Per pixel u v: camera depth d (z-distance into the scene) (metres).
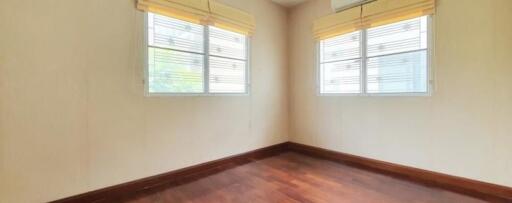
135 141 2.48
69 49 2.08
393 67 3.01
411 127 2.84
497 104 2.27
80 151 2.16
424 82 2.74
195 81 3.00
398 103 2.95
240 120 3.54
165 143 2.71
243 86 3.60
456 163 2.52
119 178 2.39
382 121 3.11
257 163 3.41
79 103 2.14
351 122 3.44
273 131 4.05
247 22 3.51
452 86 2.52
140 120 2.52
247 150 3.65
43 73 1.97
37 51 1.94
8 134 1.85
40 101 1.96
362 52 3.30
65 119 2.08
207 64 3.10
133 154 2.47
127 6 2.40
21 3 1.87
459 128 2.49
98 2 2.22
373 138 3.20
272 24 3.97
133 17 2.45
